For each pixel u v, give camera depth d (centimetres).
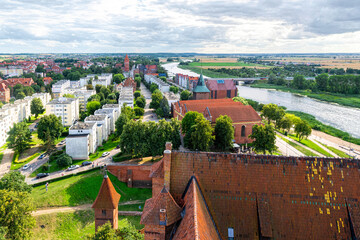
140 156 11281
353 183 3994
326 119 19800
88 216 7975
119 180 9669
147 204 4484
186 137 11581
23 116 18338
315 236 3794
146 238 3834
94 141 12619
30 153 12525
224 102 15075
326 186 4019
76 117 19100
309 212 3925
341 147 13725
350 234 3756
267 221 3900
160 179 4525
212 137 11075
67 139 11544
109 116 15838
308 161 4162
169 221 3772
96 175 9575
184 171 4325
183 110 14288
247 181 4175
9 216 5719
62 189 8656
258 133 10388
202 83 17738
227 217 4019
